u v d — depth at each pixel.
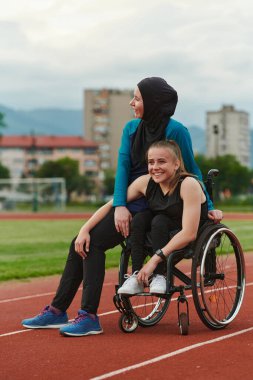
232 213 47.88
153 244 5.57
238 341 5.16
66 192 128.25
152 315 6.08
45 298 8.14
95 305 5.65
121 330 5.74
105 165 195.25
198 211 5.54
